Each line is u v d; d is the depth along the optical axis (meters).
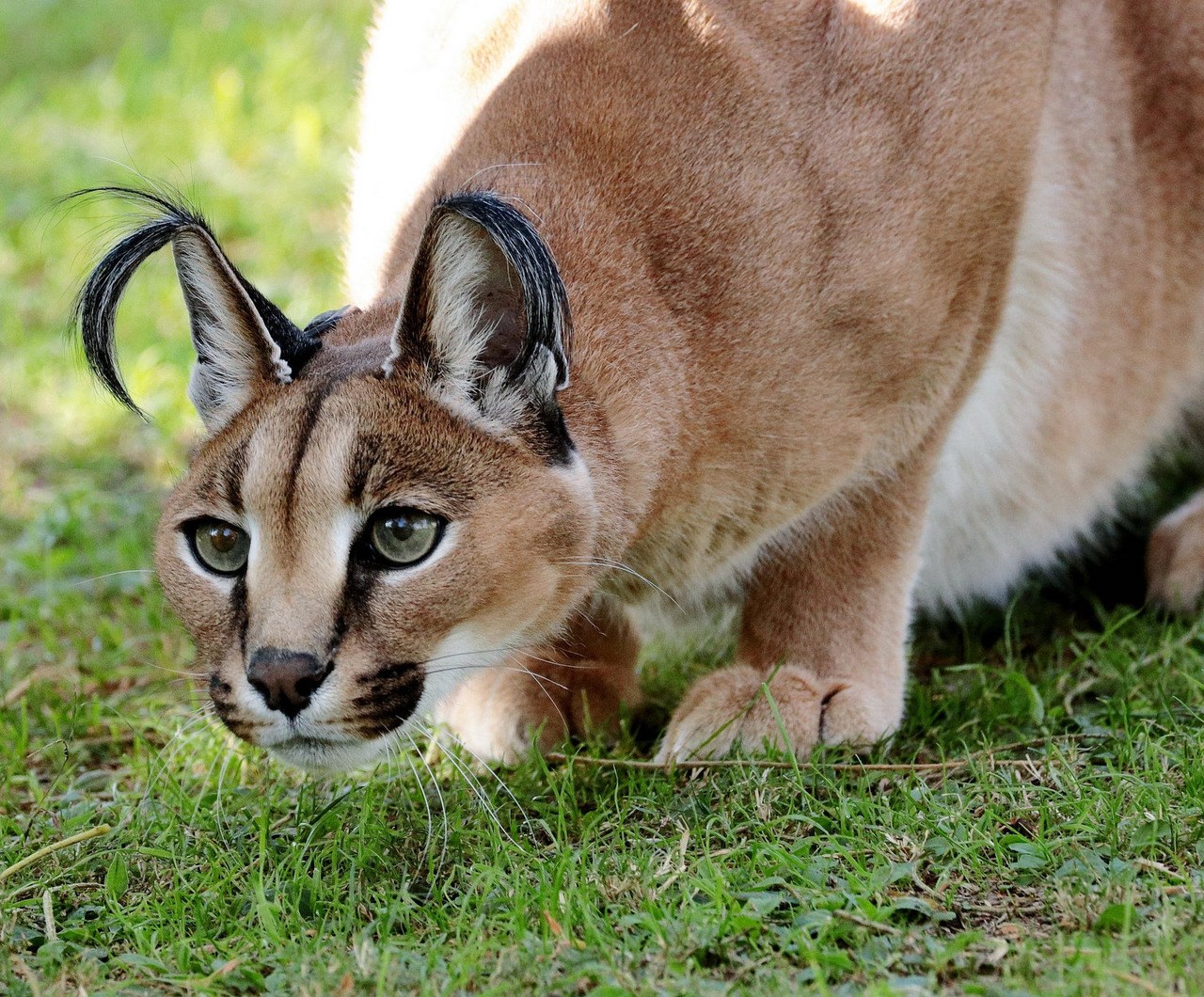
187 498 6.46
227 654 6.32
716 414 7.14
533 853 6.68
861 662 8.05
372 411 6.25
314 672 6.06
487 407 6.39
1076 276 8.92
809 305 7.23
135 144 15.88
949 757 7.63
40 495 11.49
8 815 7.66
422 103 7.90
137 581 10.26
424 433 6.26
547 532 6.48
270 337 6.45
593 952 5.81
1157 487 10.67
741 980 5.61
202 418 6.71
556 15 7.52
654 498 7.09
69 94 17.20
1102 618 9.05
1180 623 9.12
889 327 7.44
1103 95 9.02
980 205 7.71
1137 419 9.74
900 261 7.38
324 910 6.44
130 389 12.34
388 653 6.20
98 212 14.67
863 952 5.74
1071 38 8.87
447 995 5.55
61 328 13.32
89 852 7.05
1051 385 9.04
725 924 5.88
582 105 7.26
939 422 8.01
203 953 6.09
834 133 7.34
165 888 6.73
